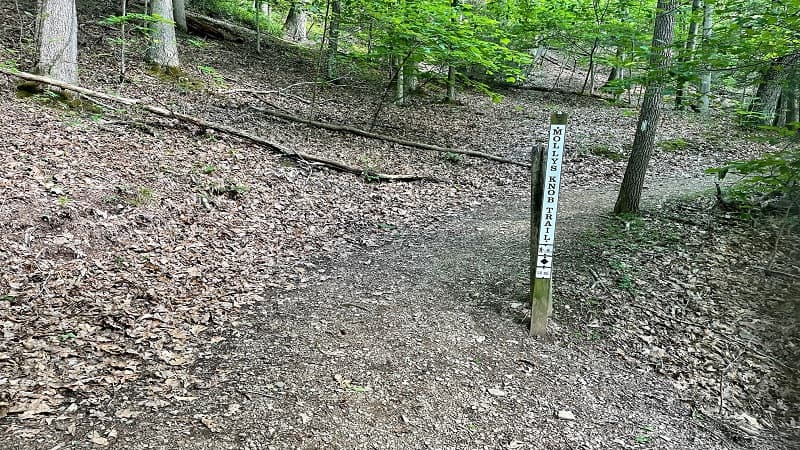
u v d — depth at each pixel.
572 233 7.73
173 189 7.58
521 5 16.72
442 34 11.49
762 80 5.35
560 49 21.47
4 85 8.95
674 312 5.75
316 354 4.63
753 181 5.61
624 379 4.73
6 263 5.22
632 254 6.96
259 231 7.36
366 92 16.94
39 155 7.17
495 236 7.95
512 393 4.34
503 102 19.09
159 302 5.21
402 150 12.33
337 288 6.07
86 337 4.46
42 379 3.86
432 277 6.49
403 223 8.54
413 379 4.38
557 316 5.63
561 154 4.93
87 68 11.17
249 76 14.79
